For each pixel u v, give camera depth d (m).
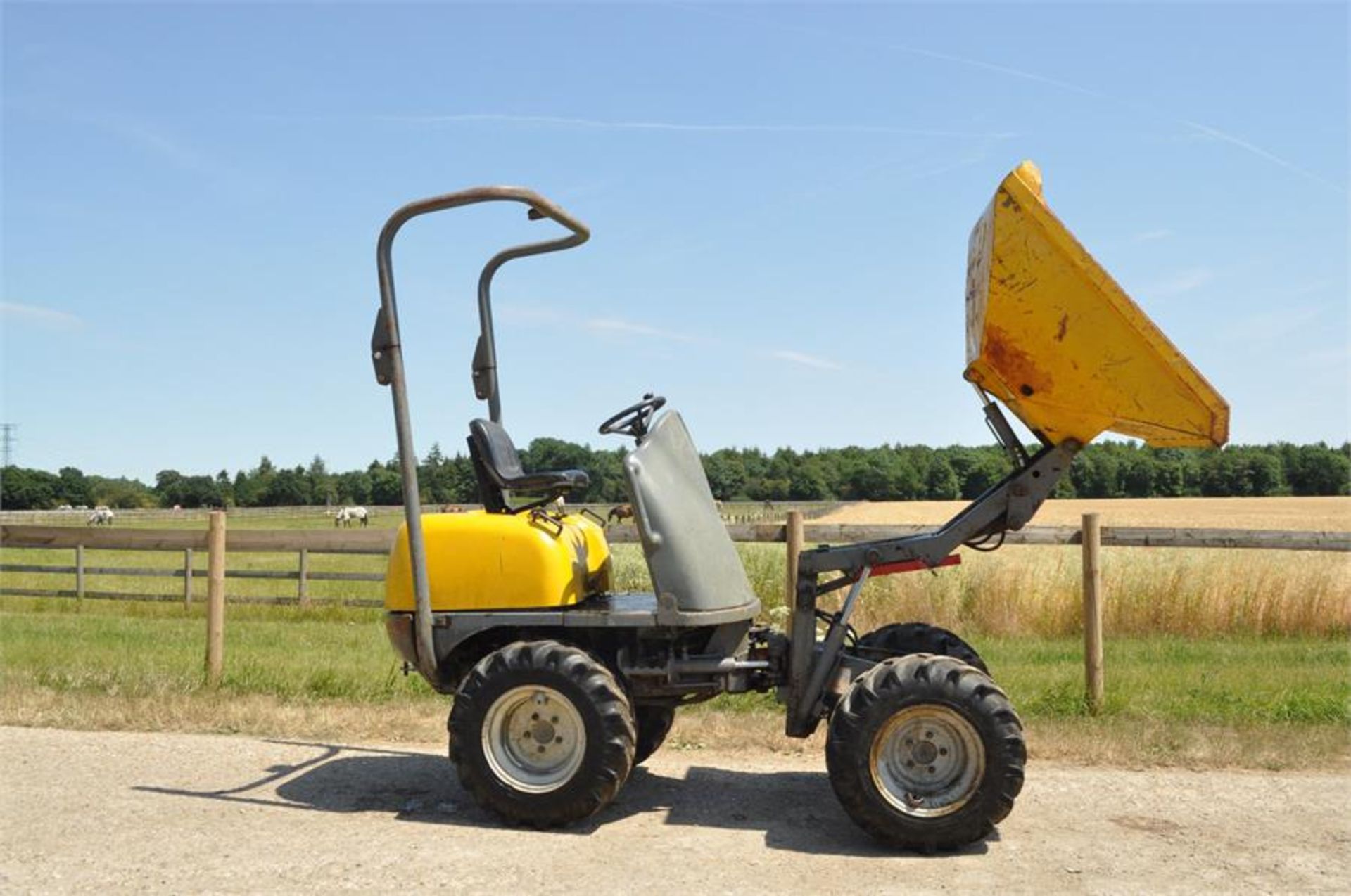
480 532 5.89
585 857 5.16
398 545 6.08
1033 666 10.48
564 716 5.56
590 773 5.45
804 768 6.94
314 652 11.36
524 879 4.86
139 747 7.31
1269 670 10.21
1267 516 42.81
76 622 14.54
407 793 6.29
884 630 6.55
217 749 7.28
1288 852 5.34
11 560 30.19
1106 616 13.17
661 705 6.34
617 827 5.66
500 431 6.34
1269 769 6.90
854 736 5.29
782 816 5.91
